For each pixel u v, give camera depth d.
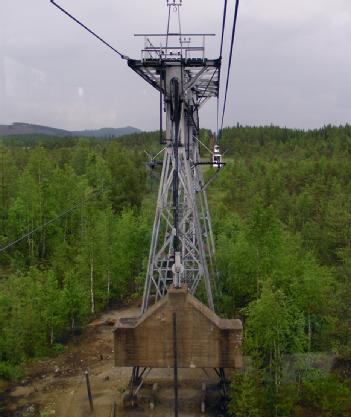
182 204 24.05
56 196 46.53
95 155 67.69
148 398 19.95
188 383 21.00
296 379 19.77
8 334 24.52
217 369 21.12
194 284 22.30
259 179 74.50
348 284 23.38
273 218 27.42
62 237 44.00
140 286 37.47
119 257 36.62
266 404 18.02
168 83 18.22
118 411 19.17
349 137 116.06
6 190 47.28
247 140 132.88
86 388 21.58
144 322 15.97
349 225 38.84
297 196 67.81
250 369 18.59
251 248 27.56
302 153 105.94
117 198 58.16
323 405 18.61
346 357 22.42
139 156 82.31
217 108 24.44
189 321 15.86
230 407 17.95
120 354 16.12
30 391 21.70
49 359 25.48
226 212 54.19
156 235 19.95
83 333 29.25
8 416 19.59
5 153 49.75
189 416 18.61
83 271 33.78
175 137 17.20
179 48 17.91
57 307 27.92
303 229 46.72
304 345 21.05
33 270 31.45
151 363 16.09
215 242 37.19
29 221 43.16
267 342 18.66
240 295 29.47
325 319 23.83
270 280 21.38
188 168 19.98
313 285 23.83
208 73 19.50
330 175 75.25
